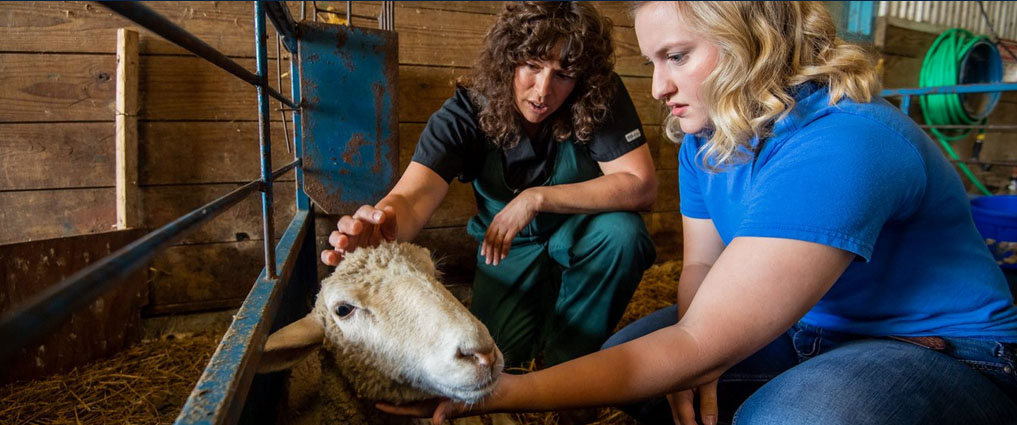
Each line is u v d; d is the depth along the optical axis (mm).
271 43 2848
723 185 1368
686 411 1298
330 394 1395
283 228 3039
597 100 2057
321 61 2406
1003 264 2377
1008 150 6352
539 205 1952
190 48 849
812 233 1005
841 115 1090
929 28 5785
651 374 1077
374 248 1449
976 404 1103
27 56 2537
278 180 2992
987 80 5363
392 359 1247
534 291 2404
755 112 1162
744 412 1209
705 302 1089
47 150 2617
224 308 2977
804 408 1081
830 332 1374
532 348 2451
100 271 487
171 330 2830
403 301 1267
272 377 1470
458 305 1272
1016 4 6684
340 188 2514
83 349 2391
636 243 2107
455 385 1125
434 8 3117
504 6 1927
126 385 2279
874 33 5402
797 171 1053
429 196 2002
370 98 2486
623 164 2188
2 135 2543
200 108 2797
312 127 2438
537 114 2035
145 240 605
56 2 2545
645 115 3668
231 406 766
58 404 2092
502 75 1979
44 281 2213
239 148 2889
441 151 2074
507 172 2279
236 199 1034
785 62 1138
